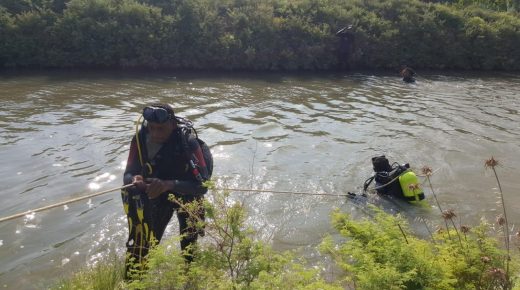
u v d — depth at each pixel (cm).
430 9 2289
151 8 1773
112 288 415
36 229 579
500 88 1691
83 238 562
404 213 657
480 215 654
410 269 330
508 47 2217
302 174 788
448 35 2161
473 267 348
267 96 1378
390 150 928
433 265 335
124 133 952
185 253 366
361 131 1048
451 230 409
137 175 428
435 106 1337
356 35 2028
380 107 1296
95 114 1084
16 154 814
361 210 664
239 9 1927
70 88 1348
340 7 2125
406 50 2100
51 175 738
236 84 1547
